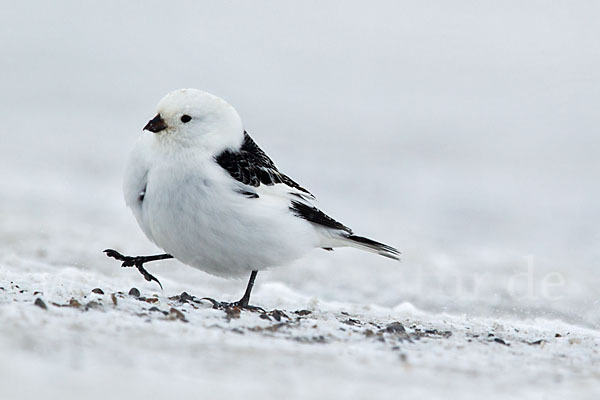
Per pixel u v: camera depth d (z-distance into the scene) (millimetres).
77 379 4766
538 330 9289
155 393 4723
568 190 24516
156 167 8688
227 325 7172
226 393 4895
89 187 19719
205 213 8625
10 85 39219
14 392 4434
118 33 58344
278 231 8867
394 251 9852
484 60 54969
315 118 36469
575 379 6211
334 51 57188
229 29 63156
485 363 6582
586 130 36344
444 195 22750
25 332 5695
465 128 35750
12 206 16469
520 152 31016
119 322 6551
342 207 20219
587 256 16234
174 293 10094
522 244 17281
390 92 45094
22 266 10820
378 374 5805
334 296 12336
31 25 57969
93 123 31359
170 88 41812
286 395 4992
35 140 26453
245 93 42125
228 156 8812
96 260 12836
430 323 9109
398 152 29609
